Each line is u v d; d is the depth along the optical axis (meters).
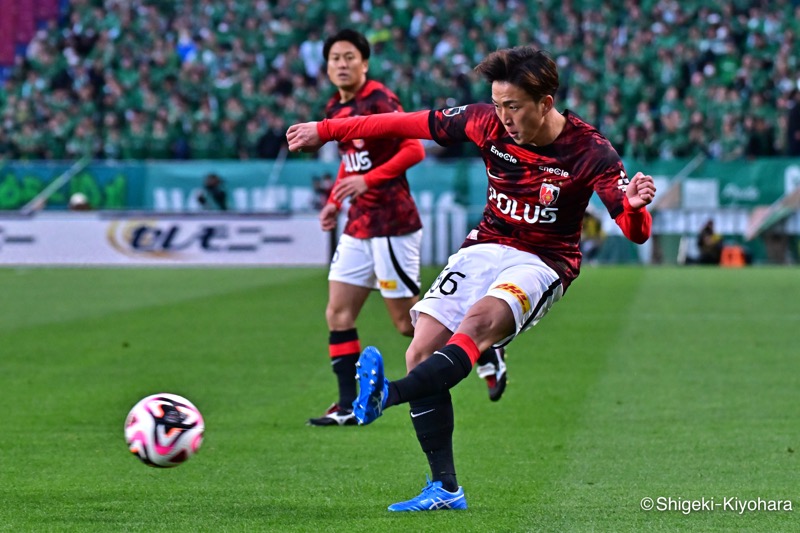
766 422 25.23
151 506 18.05
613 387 29.86
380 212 26.22
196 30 97.31
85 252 75.81
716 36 87.94
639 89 84.25
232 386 30.38
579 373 32.12
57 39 98.12
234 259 75.00
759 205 74.81
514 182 17.98
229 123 84.25
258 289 57.75
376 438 23.73
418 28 93.88
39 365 33.91
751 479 19.95
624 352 36.09
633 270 70.44
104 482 19.80
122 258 75.69
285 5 96.69
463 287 18.17
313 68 91.38
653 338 39.28
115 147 85.44
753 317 45.22
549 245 18.31
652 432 24.20
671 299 52.09
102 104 91.44
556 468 20.84
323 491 19.08
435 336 18.03
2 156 88.12
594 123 81.50
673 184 75.50
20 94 93.44
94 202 78.94
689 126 78.69
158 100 88.69
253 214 74.69
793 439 23.41
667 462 21.38
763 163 74.69
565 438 23.62
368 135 18.84
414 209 26.61
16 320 45.00
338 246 26.67
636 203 16.33
